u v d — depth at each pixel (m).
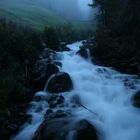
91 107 10.84
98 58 16.05
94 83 13.02
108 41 16.70
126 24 16.73
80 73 14.01
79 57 17.19
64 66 15.58
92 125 8.48
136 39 15.03
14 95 11.41
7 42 14.51
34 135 8.57
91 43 18.83
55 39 20.94
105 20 21.20
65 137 7.68
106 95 11.95
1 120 9.80
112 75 13.74
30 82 13.26
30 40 17.11
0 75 12.06
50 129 8.05
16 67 13.30
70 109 10.41
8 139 9.30
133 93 11.29
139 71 13.19
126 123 9.42
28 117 10.35
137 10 15.94
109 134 8.80
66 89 12.21
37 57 15.64
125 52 14.66
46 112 10.25
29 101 11.80
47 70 13.53
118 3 19.83
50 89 12.36
